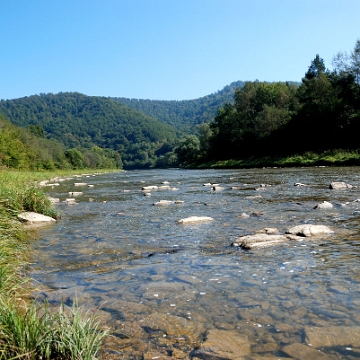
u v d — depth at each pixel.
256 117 69.94
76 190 20.89
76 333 2.88
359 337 3.07
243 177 26.52
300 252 5.75
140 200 14.43
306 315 3.52
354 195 12.35
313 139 53.75
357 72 49.78
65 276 5.06
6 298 3.59
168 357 2.86
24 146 59.75
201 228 8.16
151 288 4.44
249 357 2.84
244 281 4.55
